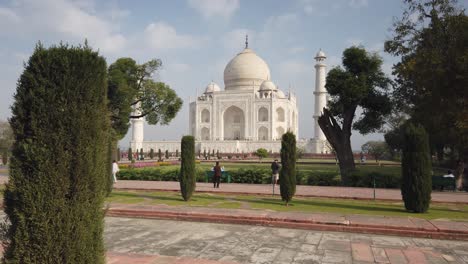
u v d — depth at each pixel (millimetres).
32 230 4984
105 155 5664
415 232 11016
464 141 23234
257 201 17578
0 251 8180
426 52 22266
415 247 9734
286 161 16859
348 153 28703
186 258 8391
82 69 5305
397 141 43406
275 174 20844
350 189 23141
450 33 21438
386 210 15258
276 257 8664
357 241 10344
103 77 5641
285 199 16719
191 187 17641
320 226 11852
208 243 9945
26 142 5086
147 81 37781
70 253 5074
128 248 9391
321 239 10539
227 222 12820
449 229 10867
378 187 24422
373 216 13148
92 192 5395
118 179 29609
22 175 5043
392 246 9812
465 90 19797
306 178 26297
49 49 5293
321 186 25391
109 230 11562
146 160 63062
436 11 22516
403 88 29953
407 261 8406
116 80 32688
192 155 17875
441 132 25547
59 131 5098
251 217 12688
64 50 5289
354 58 28766
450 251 9359
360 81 27734
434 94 21797
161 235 10883
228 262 8156
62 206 5051
